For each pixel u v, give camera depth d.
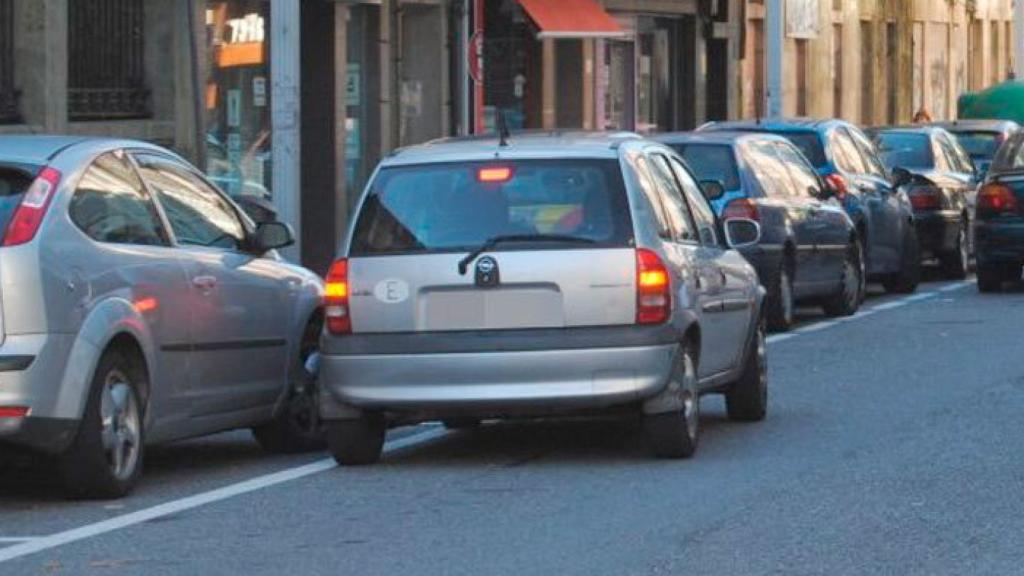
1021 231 58.22
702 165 47.22
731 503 25.00
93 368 25.27
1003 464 27.72
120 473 26.12
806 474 27.19
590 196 27.67
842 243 52.38
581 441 31.16
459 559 21.84
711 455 29.08
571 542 22.69
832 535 22.81
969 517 23.81
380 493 26.42
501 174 27.92
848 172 56.69
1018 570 20.88
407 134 71.12
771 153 49.53
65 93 51.06
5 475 28.88
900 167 64.44
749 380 32.38
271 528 23.98
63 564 21.97
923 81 135.50
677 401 27.83
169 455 30.94
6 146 26.28
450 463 29.02
